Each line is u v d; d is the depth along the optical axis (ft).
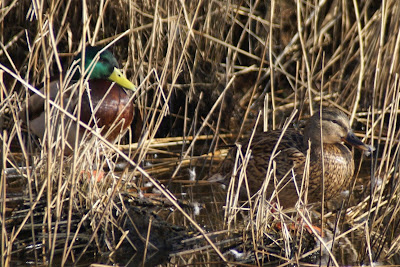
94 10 39.55
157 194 31.07
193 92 40.01
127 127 33.35
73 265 23.85
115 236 26.35
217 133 34.78
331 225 27.55
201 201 30.58
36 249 25.30
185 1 38.78
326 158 27.43
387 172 25.77
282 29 42.93
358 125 39.63
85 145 27.63
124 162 35.73
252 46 43.39
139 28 36.65
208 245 25.73
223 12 40.06
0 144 24.89
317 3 41.06
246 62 43.68
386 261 24.30
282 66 42.39
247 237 25.71
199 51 39.58
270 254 23.80
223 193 31.68
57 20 39.42
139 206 29.40
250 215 24.80
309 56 42.52
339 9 42.37
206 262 23.93
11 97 27.22
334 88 42.60
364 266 23.84
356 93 35.91
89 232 26.12
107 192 27.48
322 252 25.09
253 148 29.01
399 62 39.19
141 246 25.98
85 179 27.86
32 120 32.12
